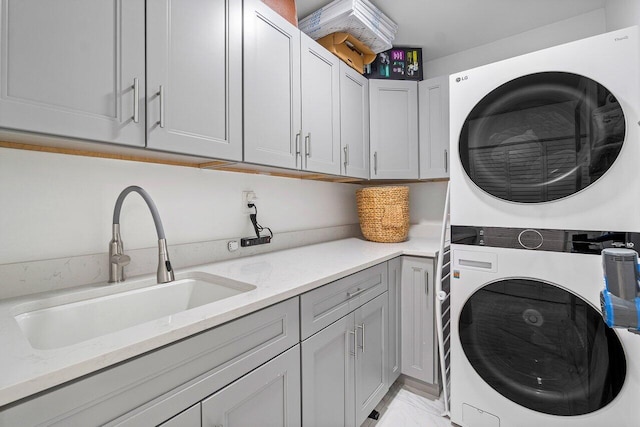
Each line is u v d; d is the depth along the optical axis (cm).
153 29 94
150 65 93
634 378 103
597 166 108
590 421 112
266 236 174
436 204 251
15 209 93
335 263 141
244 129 124
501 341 131
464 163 138
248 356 84
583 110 110
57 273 98
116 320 101
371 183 266
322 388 115
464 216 139
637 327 60
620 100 104
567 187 115
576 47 111
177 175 136
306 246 200
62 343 88
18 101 69
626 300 61
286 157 145
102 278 109
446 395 156
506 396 129
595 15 193
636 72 101
